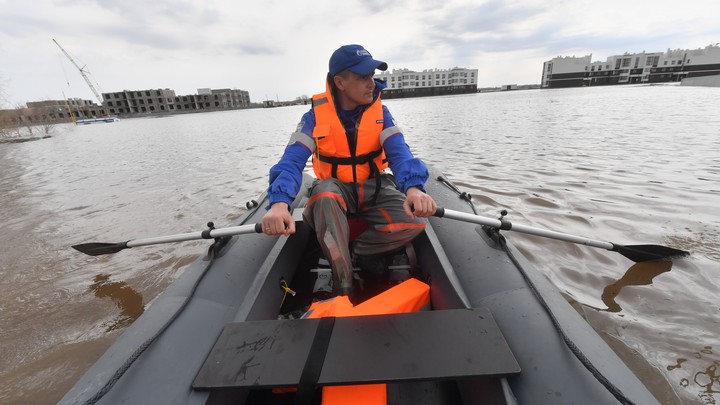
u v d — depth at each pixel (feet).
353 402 2.67
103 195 14.42
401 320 3.07
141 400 2.58
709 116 29.89
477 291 3.87
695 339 4.57
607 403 2.41
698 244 7.05
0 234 10.12
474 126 31.99
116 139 46.44
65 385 4.50
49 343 5.31
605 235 7.70
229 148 28.25
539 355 2.85
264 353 2.82
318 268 5.94
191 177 17.06
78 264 7.85
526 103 70.23
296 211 6.44
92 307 6.22
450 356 2.69
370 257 5.34
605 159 15.14
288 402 3.29
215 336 3.38
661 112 35.58
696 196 9.82
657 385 3.92
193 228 9.92
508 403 2.46
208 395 2.60
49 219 11.41
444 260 4.50
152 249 8.43
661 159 14.60
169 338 3.21
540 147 19.07
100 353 5.06
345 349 2.78
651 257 5.72
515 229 4.78
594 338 3.16
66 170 21.67
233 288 4.19
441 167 15.37
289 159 4.59
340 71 4.62
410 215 3.95
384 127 5.10
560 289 5.82
